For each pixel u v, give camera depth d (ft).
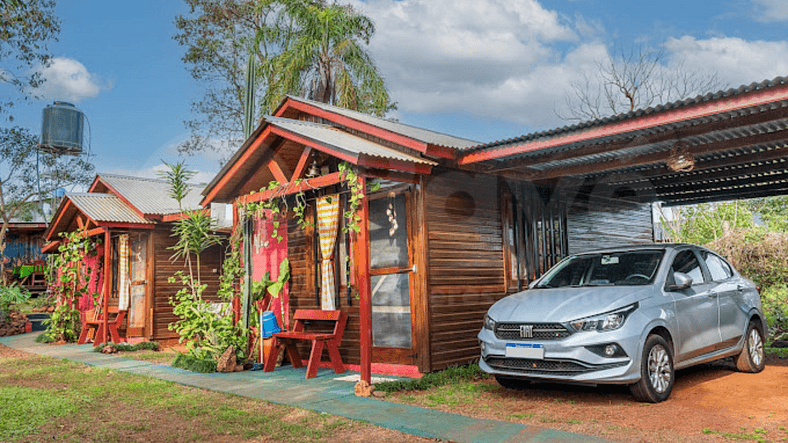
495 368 20.35
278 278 32.32
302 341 31.55
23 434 17.31
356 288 28.63
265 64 65.67
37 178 82.02
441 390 22.41
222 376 27.96
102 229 45.62
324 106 33.50
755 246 35.14
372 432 16.43
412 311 25.76
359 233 23.41
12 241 94.94
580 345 18.17
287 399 21.42
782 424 15.81
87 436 17.17
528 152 23.97
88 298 52.03
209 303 33.96
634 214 40.65
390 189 27.37
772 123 20.57
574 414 17.66
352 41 64.54
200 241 35.06
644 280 20.81
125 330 47.73
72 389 25.30
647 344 18.65
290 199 32.24
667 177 33.86
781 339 33.17
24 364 34.60
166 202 49.55
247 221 32.68
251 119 35.53
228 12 73.67
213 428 17.66
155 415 19.71
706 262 23.62
